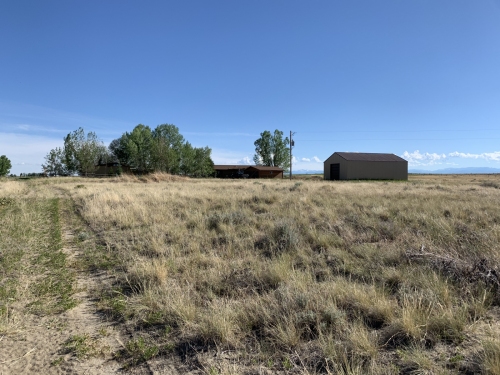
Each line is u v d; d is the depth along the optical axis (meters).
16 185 26.39
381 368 2.91
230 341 3.53
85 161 62.28
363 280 5.07
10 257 6.93
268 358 3.25
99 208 13.51
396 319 3.65
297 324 3.71
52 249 7.80
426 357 3.01
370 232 8.02
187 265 6.09
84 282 5.68
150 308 4.45
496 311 3.92
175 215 11.70
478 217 9.60
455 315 3.60
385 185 28.22
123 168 72.38
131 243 8.12
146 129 72.88
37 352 3.50
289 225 8.33
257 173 75.69
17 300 4.82
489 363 2.74
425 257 5.51
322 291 4.54
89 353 3.47
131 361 3.34
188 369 3.18
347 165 56.78
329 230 8.35
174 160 67.00
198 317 4.10
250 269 5.78
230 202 14.23
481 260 4.84
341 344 3.27
